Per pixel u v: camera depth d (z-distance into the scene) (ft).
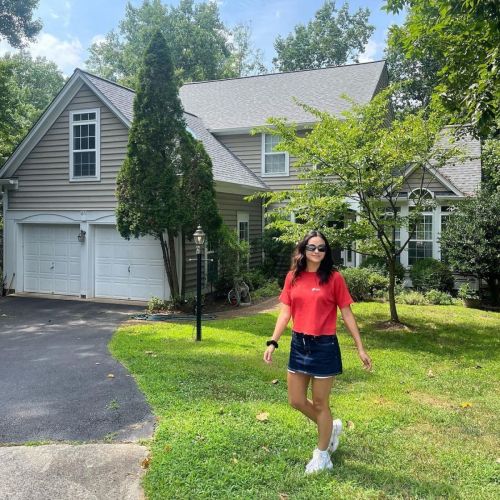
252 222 54.70
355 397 17.57
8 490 11.10
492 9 19.63
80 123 44.06
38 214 46.44
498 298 43.98
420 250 50.60
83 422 15.08
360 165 28.30
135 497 10.75
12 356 24.14
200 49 115.96
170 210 36.32
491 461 12.45
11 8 70.08
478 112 20.57
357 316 35.63
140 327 31.58
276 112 58.95
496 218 41.88
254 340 27.40
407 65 96.94
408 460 12.42
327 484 10.99
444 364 23.03
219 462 11.94
